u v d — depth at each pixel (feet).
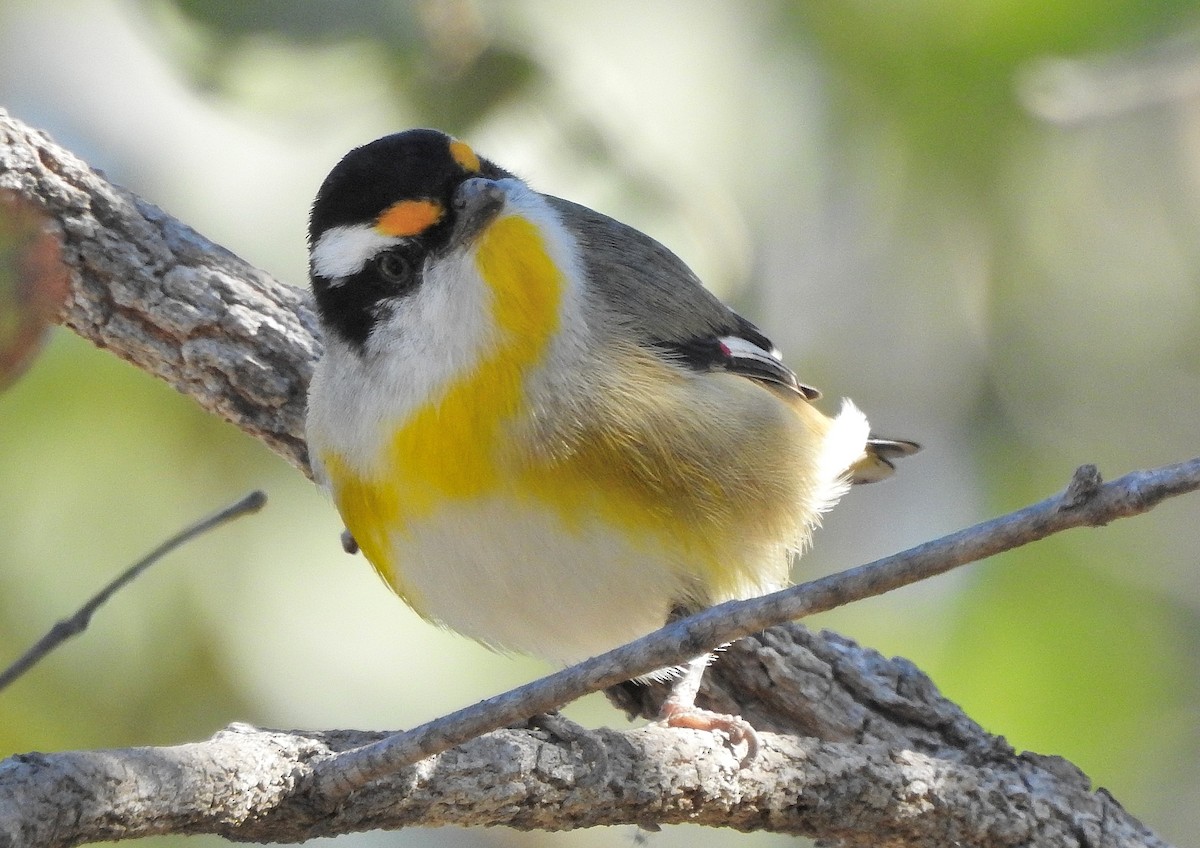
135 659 37.83
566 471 24.63
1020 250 45.09
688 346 26.91
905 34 40.65
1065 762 28.04
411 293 24.68
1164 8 40.19
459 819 21.44
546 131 36.22
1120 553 44.34
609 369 25.36
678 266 28.40
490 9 35.32
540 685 18.65
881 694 29.01
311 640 38.27
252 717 37.96
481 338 24.35
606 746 22.43
